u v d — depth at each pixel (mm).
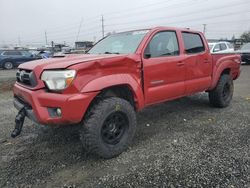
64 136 4520
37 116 3365
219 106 6188
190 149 3885
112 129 3660
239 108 6215
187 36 5145
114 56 3701
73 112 3256
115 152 3672
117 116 3705
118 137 3744
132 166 3422
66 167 3451
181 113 5824
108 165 3479
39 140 4375
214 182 2996
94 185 3020
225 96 6254
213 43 16062
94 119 3436
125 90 3977
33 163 3572
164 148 3947
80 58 3611
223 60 5953
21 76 3822
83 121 3480
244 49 19781
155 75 4285
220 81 5988
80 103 3279
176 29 4918
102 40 5234
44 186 3023
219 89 5953
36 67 3494
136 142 4207
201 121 5219
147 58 4176
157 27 4578
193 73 5102
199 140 4223
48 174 3279
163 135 4496
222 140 4203
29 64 3795
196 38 5363
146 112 5941
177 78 4734
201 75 5336
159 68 4336
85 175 3244
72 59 3572
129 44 4387
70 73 3248
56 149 4008
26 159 3693
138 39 4371
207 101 6898
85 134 3465
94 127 3436
